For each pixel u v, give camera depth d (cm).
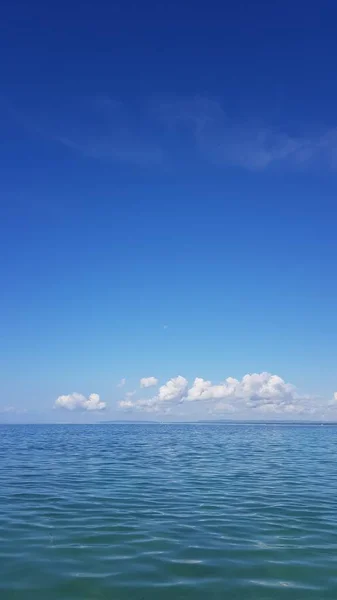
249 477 3128
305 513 2052
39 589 1209
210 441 7181
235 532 1739
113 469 3512
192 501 2305
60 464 3822
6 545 1566
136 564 1393
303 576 1305
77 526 1812
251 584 1249
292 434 10075
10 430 12950
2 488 2642
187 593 1191
